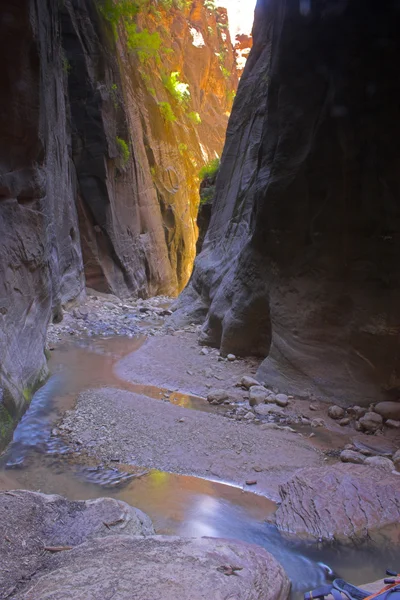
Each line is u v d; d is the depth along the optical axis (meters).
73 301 16.78
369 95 6.85
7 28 6.89
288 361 8.47
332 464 5.85
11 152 7.61
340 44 6.96
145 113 29.50
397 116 6.69
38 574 3.38
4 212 7.41
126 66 27.16
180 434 6.54
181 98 38.56
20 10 6.93
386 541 4.30
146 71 31.73
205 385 8.82
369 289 7.53
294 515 4.64
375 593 3.08
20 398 7.04
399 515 4.61
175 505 4.88
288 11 7.64
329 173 7.70
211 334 11.33
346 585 3.22
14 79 7.21
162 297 25.52
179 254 33.25
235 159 14.45
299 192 8.19
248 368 9.61
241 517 4.70
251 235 9.88
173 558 3.51
